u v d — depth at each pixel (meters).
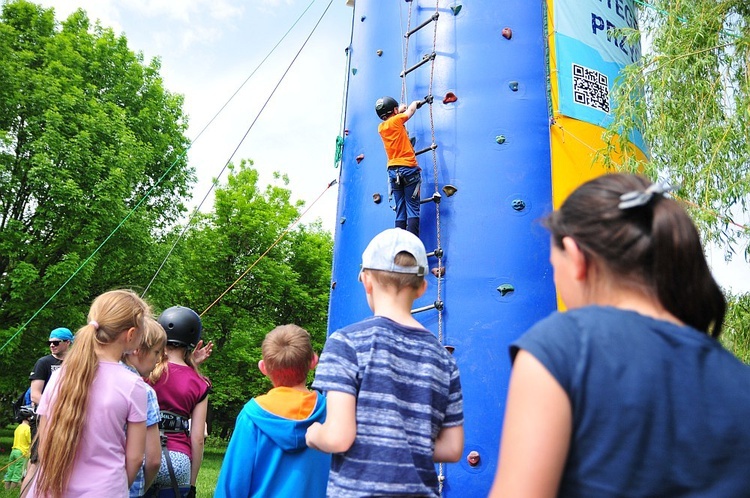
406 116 6.85
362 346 2.56
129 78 21.58
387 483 2.32
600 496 1.29
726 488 1.27
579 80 7.27
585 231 1.57
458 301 6.55
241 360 26.14
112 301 3.51
